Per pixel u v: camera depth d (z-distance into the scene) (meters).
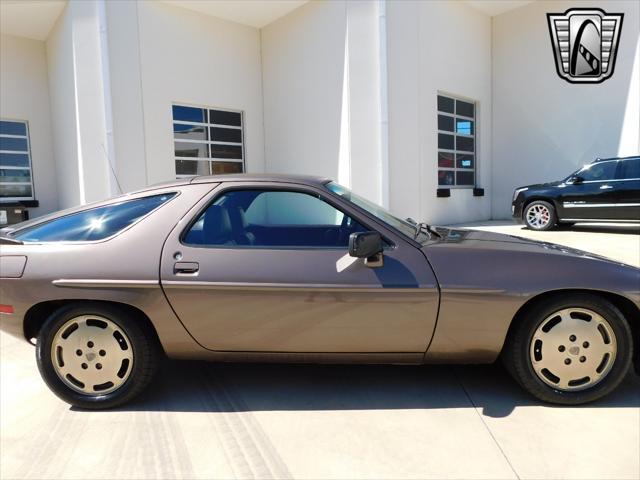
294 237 2.99
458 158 13.26
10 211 11.73
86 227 3.08
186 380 3.39
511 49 13.87
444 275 2.79
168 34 11.00
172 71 11.11
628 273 2.81
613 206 9.56
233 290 2.83
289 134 12.43
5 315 2.97
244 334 2.90
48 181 12.68
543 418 2.74
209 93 11.84
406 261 2.84
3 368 3.68
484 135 14.04
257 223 3.02
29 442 2.62
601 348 2.80
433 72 11.73
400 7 10.66
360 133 10.80
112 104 10.16
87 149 10.25
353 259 2.84
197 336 2.92
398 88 10.76
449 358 2.92
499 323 2.78
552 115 13.37
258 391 3.19
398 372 3.44
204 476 2.29
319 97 11.54
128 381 2.94
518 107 13.89
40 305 2.97
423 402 2.97
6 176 12.14
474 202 13.66
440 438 2.56
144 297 2.86
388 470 2.30
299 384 3.29
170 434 2.68
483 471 2.28
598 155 12.77
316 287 2.79
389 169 10.73
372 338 2.86
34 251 3.00
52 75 12.08
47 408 3.01
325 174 11.63
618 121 12.42
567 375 2.82
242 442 2.58
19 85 12.15
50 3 10.29
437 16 11.78
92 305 2.90
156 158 10.91
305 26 11.62
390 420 2.77
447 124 12.73
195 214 2.99
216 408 2.97
